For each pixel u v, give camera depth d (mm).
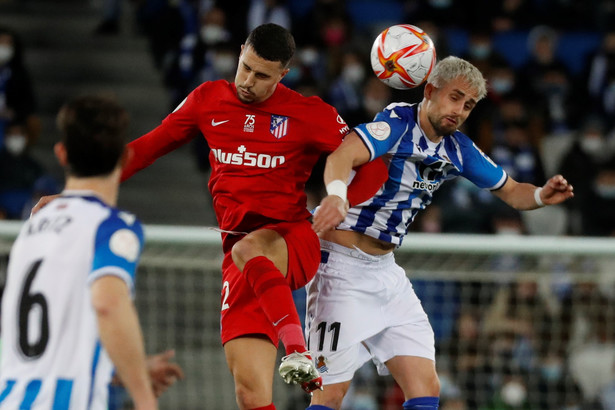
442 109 14305
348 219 15062
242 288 14375
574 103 38656
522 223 31344
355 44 39656
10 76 34875
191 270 28266
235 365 14258
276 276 13594
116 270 9633
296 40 37875
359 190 14727
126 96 38656
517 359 25594
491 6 41531
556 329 26000
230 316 14438
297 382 13055
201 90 14883
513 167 34188
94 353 9844
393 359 15461
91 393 9797
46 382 9750
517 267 26203
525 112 36750
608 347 26031
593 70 39031
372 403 25188
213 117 14664
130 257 9852
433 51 14859
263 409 14070
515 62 41719
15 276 10172
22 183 32906
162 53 38938
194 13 38875
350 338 15203
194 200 36188
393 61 14734
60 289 9875
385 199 14898
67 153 10109
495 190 15719
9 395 9805
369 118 34438
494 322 25812
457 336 25672
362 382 25516
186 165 37094
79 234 9961
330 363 15383
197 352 27906
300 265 14406
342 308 15227
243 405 14172
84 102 10086
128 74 39469
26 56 39562
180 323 28297
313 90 35094
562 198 15195
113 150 10102
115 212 10164
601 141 36188
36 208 13250
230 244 14969
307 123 14539
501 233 30953
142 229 10219
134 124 37781
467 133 34688
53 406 9680
